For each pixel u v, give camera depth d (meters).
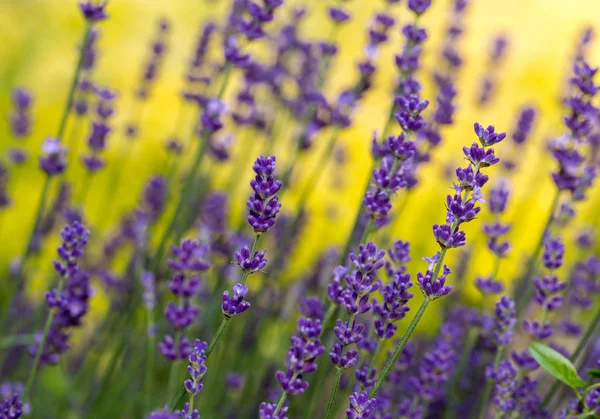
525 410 1.00
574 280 1.18
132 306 1.13
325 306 1.05
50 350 1.03
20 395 1.11
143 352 1.15
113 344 1.19
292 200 1.81
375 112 2.13
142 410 1.16
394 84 1.14
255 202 0.90
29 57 2.32
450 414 1.10
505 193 1.06
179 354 0.97
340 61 2.16
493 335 1.01
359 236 1.12
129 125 1.42
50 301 0.99
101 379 1.18
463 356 1.08
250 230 1.24
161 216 1.20
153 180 1.20
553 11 2.54
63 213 1.21
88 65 1.17
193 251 0.96
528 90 2.11
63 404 1.18
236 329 1.18
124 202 1.84
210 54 1.27
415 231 1.68
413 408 1.02
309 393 1.12
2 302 1.23
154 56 1.37
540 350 0.97
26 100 1.36
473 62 2.12
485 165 0.90
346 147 1.54
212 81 1.23
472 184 0.90
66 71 2.33
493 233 1.06
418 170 1.12
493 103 1.51
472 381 1.11
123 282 1.19
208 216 1.18
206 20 1.28
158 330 1.16
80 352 1.27
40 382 1.18
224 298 0.91
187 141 1.53
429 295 0.90
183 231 1.19
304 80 1.25
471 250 1.30
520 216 1.41
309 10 1.28
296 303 1.20
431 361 1.02
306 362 0.91
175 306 0.97
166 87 2.17
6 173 1.21
